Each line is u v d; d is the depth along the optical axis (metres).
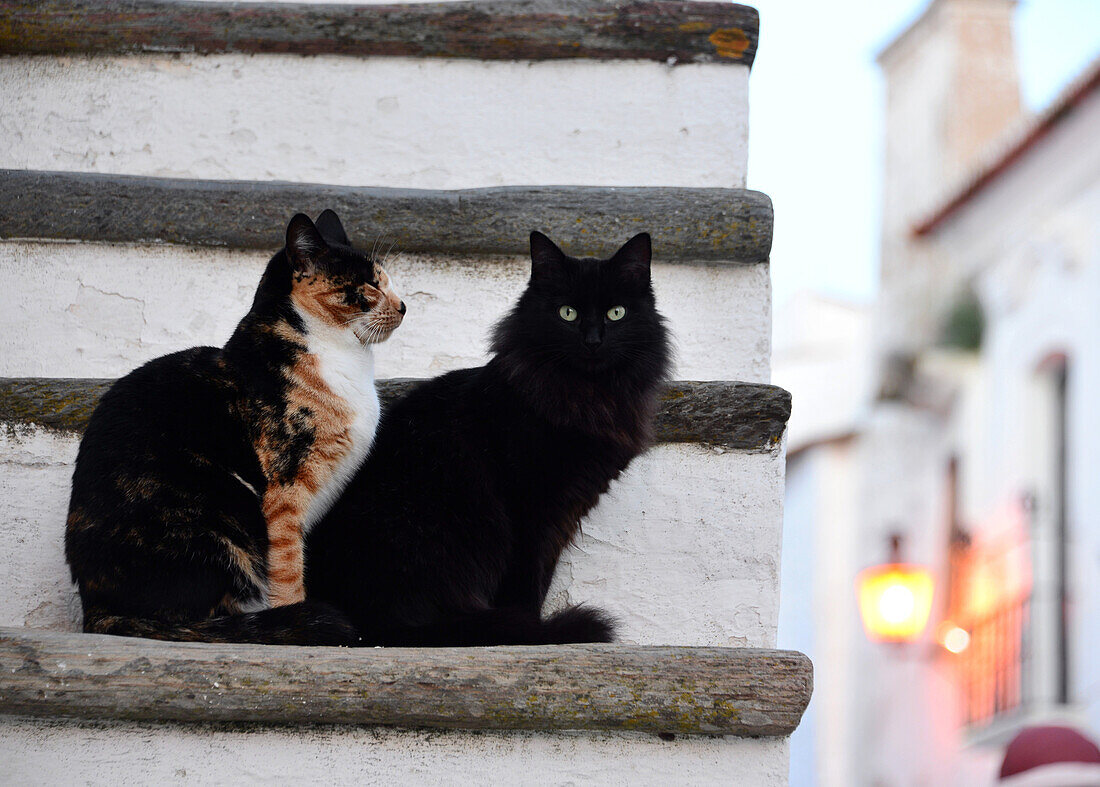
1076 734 3.02
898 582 8.85
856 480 10.42
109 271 3.59
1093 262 7.77
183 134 3.85
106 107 3.85
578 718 2.52
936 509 9.41
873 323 10.49
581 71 3.90
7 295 3.56
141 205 3.58
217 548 2.88
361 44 3.88
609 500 3.31
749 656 2.59
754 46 3.90
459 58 3.90
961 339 9.15
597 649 2.60
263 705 2.48
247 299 3.60
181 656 2.50
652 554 3.28
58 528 3.15
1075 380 7.89
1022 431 8.34
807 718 10.11
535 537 3.25
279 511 3.02
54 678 2.46
